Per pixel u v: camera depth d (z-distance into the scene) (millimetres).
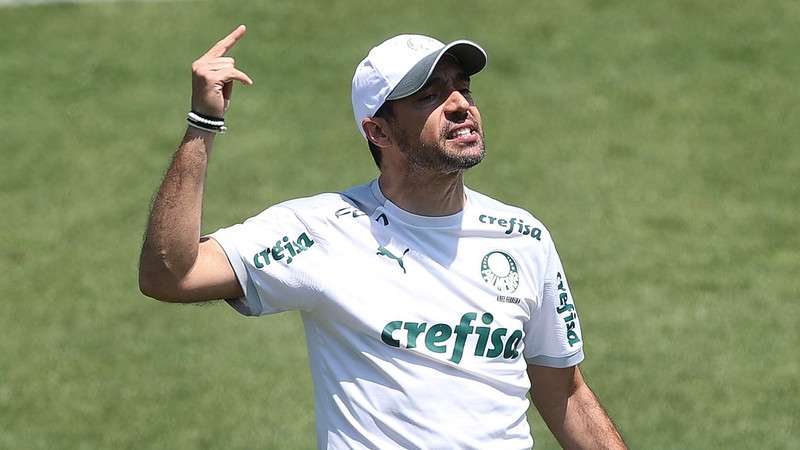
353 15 45469
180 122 40531
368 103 12992
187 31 44875
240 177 37531
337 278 12680
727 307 31562
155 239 12188
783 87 41781
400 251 12875
